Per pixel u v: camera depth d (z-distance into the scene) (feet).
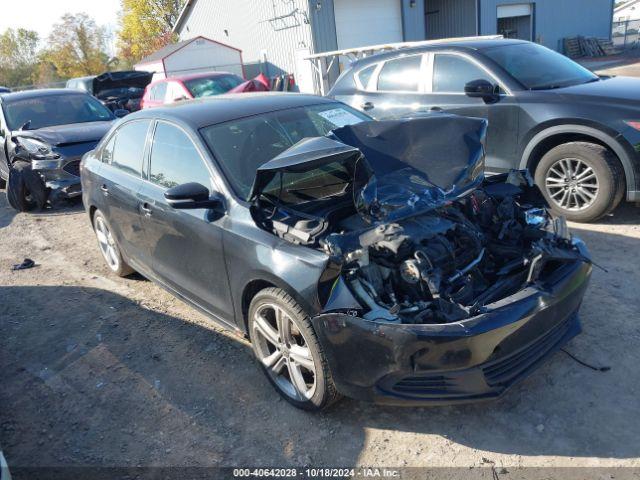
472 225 11.18
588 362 10.91
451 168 11.60
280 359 10.78
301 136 13.10
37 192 27.96
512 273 10.42
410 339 8.49
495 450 9.10
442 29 76.02
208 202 11.40
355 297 9.11
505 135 19.31
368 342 8.82
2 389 12.87
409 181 11.21
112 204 15.89
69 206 29.55
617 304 12.78
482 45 20.98
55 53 157.28
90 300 17.07
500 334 8.70
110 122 31.63
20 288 18.76
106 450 10.37
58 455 10.40
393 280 9.51
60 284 18.69
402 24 64.13
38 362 13.85
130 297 16.92
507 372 9.23
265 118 13.34
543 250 9.94
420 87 21.68
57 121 31.40
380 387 9.06
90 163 17.72
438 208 11.01
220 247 11.39
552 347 10.00
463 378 8.72
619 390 10.05
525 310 9.00
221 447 10.05
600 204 17.39
